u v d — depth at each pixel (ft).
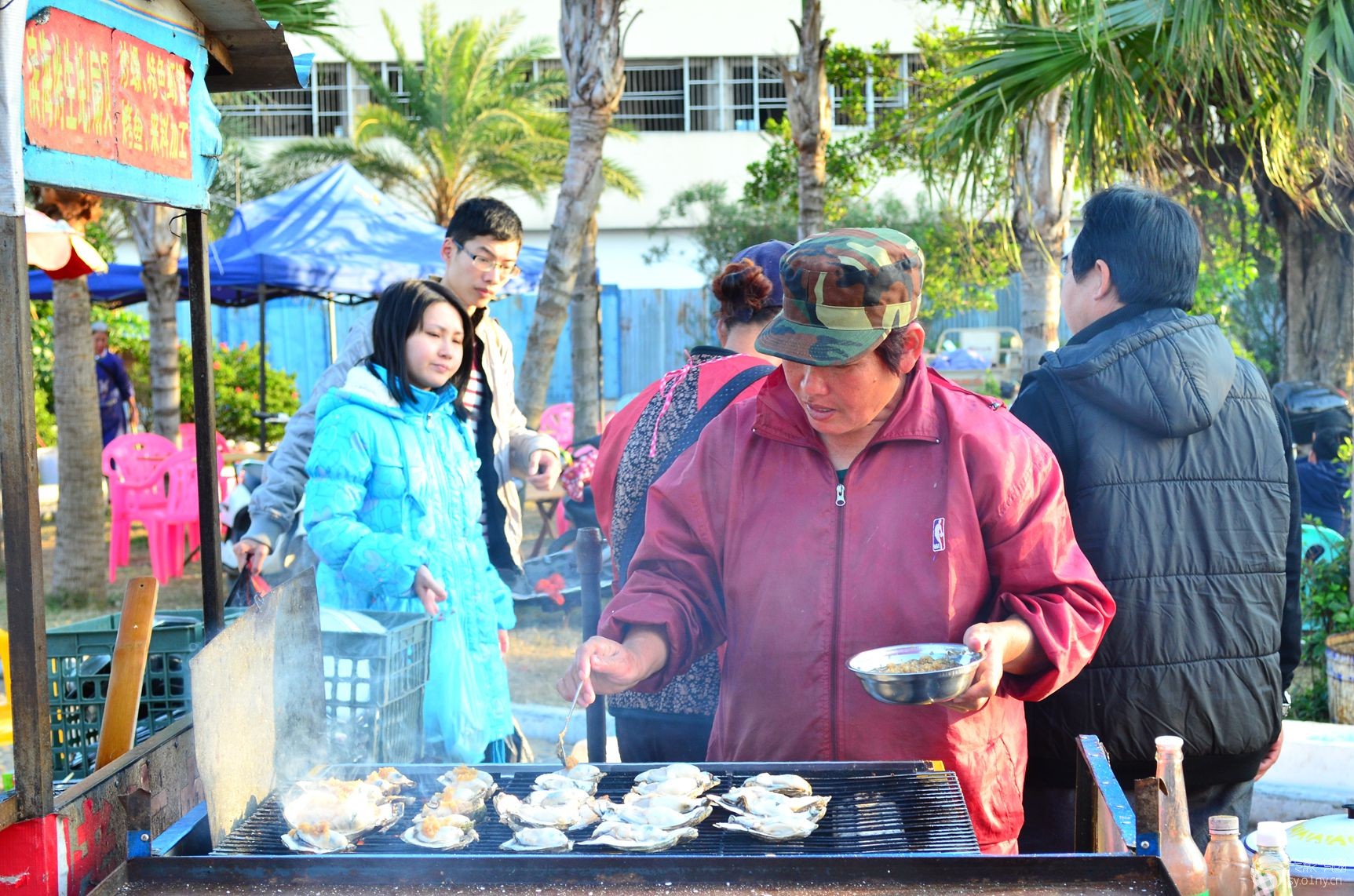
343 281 34.09
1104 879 5.20
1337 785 12.74
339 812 6.20
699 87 85.66
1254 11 16.78
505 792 6.98
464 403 11.83
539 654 22.08
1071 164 20.36
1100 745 6.38
